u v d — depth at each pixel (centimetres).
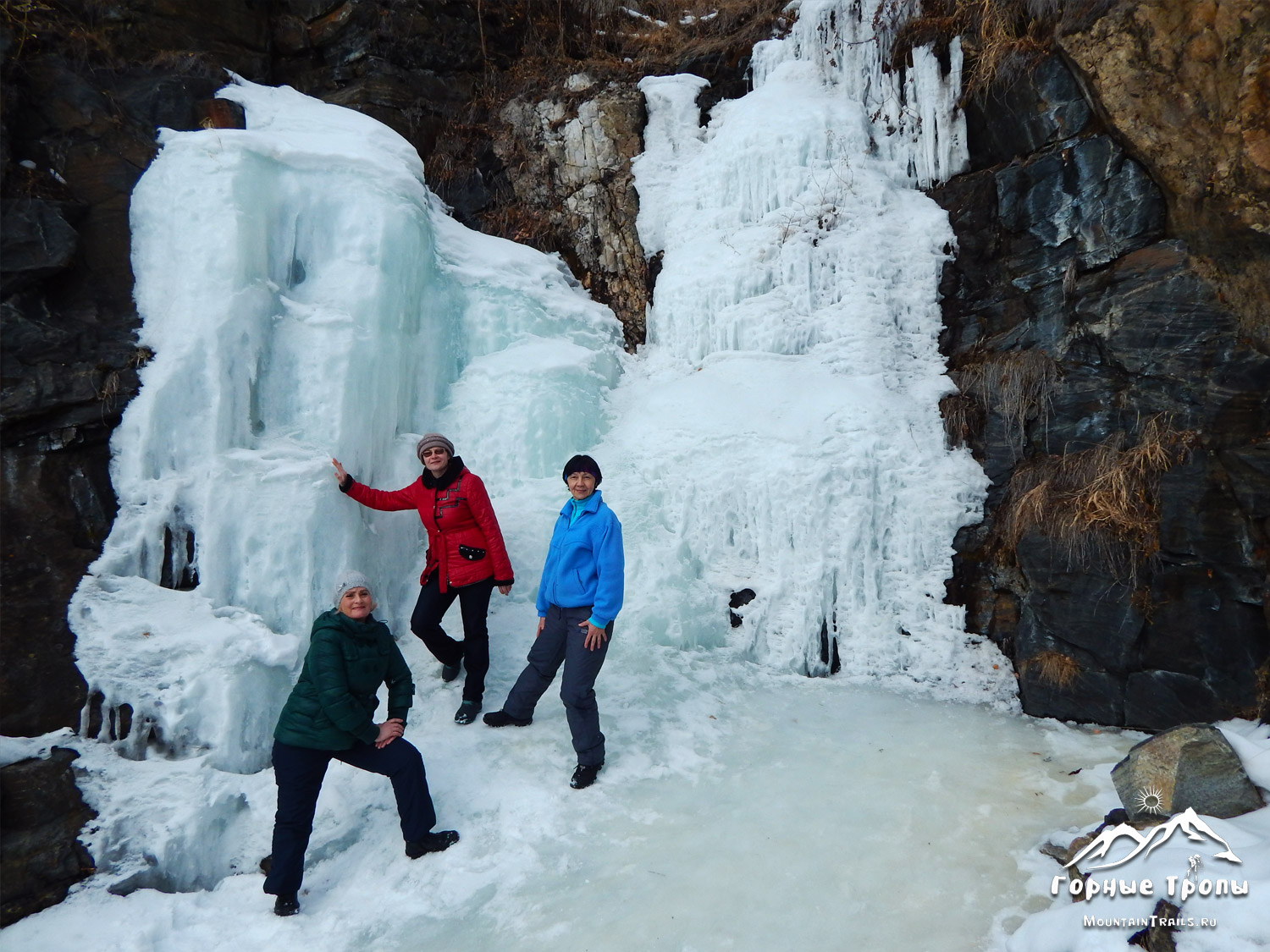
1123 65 508
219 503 441
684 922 309
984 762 420
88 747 370
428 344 605
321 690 323
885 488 562
